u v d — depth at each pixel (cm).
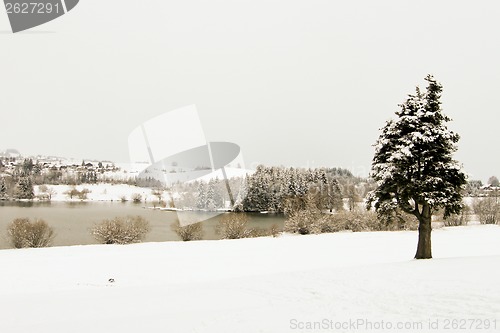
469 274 1520
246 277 1952
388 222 2608
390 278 1577
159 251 3581
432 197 2317
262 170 8181
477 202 8594
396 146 2427
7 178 11825
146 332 991
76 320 1174
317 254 3384
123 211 7306
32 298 1617
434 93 2491
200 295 1516
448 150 2423
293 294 1435
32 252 3469
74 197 11012
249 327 983
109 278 2409
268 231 6031
